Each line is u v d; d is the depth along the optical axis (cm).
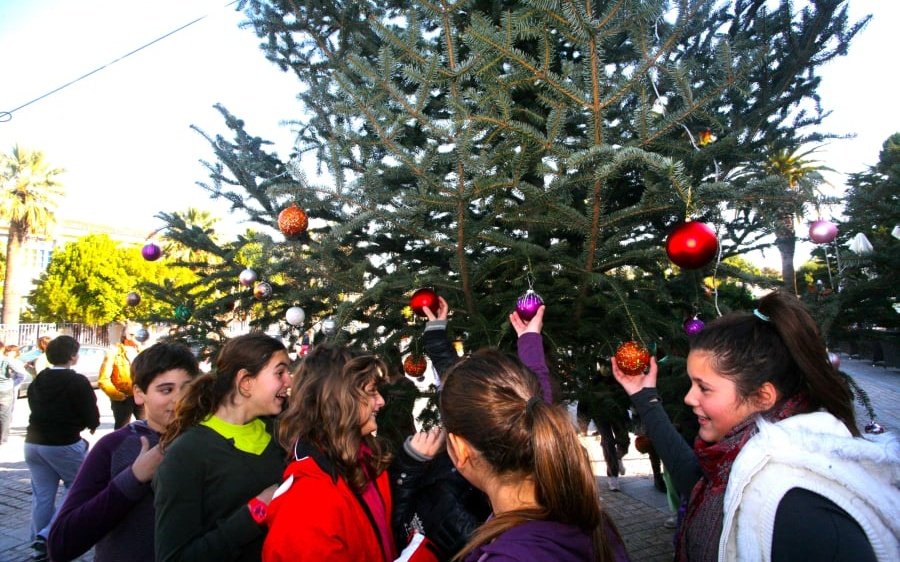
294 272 278
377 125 214
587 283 228
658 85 258
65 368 385
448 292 263
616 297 226
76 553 167
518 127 191
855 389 215
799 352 104
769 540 89
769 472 93
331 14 326
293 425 136
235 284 369
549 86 191
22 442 714
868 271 252
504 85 195
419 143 310
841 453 90
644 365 169
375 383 146
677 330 231
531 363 175
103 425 809
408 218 229
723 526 99
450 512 131
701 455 116
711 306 232
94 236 2447
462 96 228
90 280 2308
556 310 257
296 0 326
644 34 185
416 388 288
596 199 197
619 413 276
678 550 123
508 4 297
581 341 281
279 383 164
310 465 131
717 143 203
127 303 385
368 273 311
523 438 98
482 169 201
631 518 444
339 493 128
